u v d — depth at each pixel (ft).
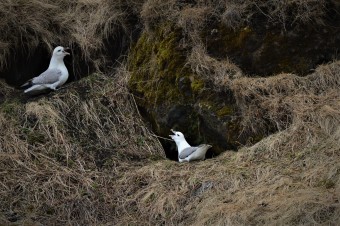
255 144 55.88
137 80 63.57
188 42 62.18
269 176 51.47
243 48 61.26
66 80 64.64
